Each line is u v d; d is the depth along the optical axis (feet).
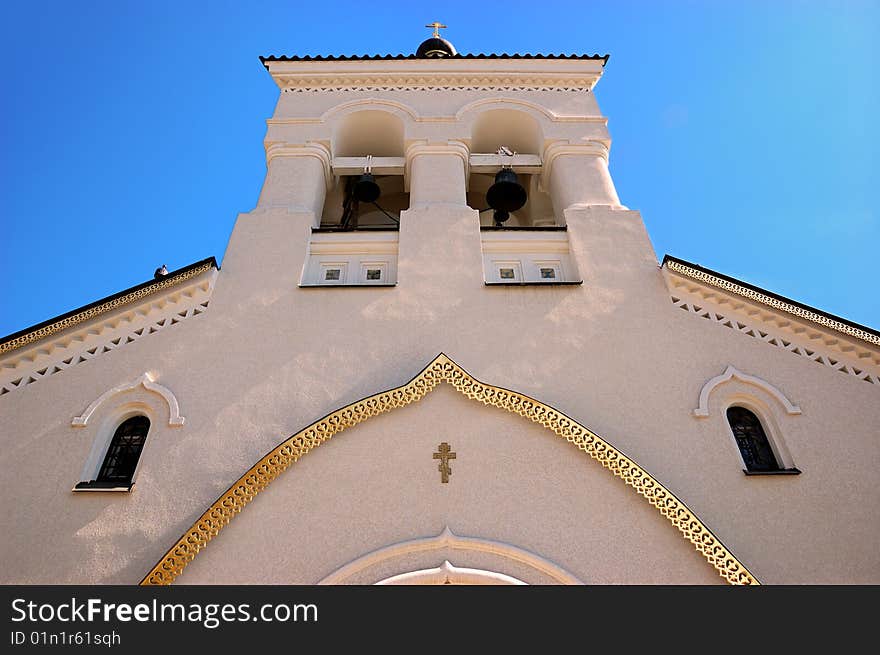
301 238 37.42
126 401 29.78
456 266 35.60
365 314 32.91
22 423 29.12
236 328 32.30
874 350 31.07
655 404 29.48
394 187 50.52
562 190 42.22
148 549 25.04
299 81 49.57
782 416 29.50
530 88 49.75
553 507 25.57
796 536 25.58
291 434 28.22
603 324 32.68
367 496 25.79
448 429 27.63
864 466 27.78
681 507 25.13
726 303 33.47
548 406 27.84
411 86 49.57
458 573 23.71
